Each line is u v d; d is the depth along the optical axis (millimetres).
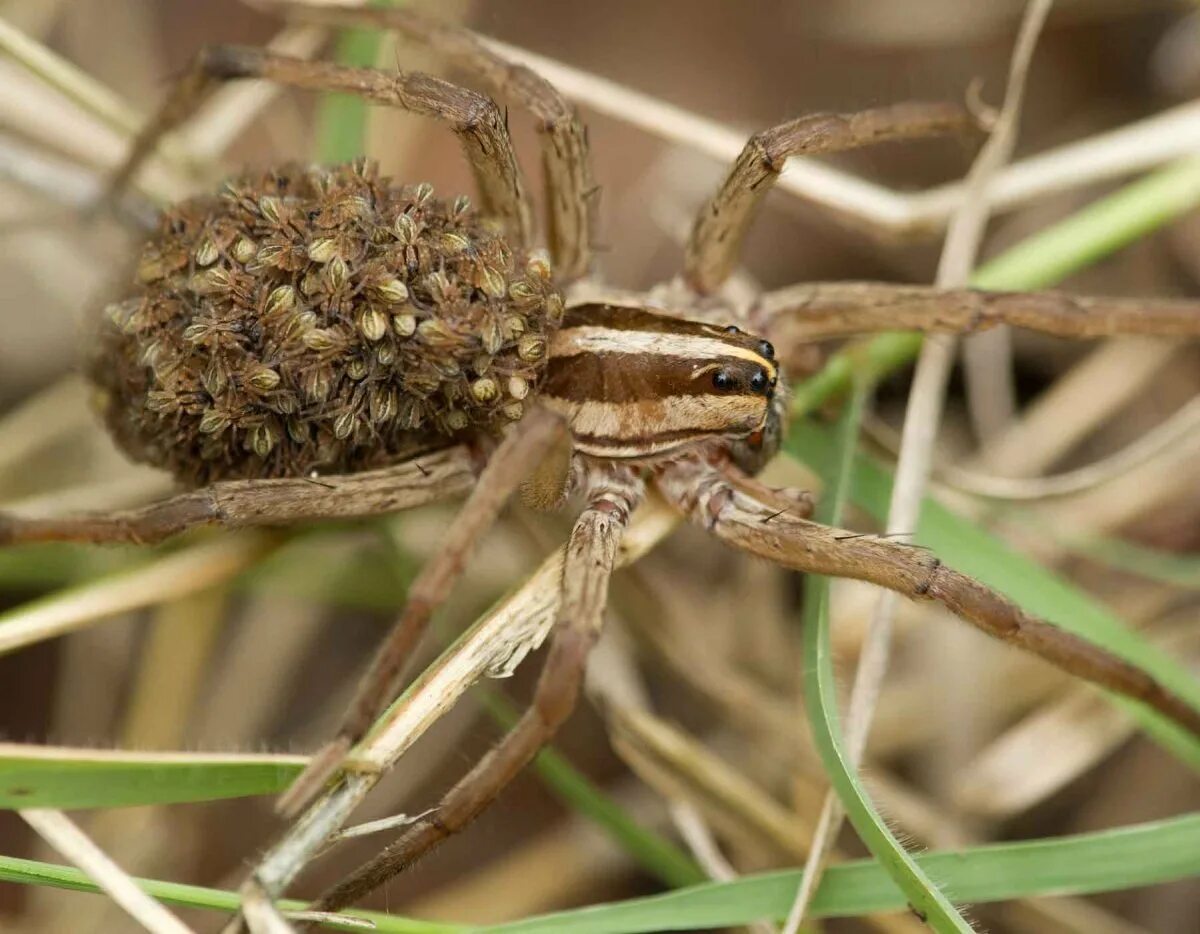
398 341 141
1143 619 157
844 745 143
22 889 153
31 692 158
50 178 153
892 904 141
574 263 150
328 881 154
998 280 152
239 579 154
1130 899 155
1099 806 156
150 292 141
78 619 143
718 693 155
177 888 136
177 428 142
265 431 141
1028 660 156
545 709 138
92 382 145
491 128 144
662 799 156
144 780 135
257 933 135
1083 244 152
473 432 145
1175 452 157
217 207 142
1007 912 152
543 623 141
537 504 143
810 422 151
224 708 156
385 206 141
